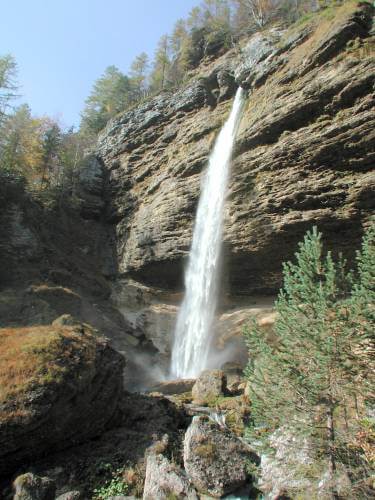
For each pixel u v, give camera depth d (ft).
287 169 80.48
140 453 34.73
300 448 25.91
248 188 88.07
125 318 116.57
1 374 33.73
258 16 155.94
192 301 103.24
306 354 26.35
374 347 25.35
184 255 105.60
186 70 171.32
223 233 91.35
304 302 27.68
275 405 27.27
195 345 98.68
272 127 85.20
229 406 49.75
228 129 106.01
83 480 31.24
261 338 30.78
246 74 108.37
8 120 142.00
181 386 70.08
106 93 213.87
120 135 151.43
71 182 146.41
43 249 112.57
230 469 30.40
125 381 85.87
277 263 87.04
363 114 68.85
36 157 146.00
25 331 41.29
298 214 77.20
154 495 28.48
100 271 130.52
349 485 24.21
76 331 42.93
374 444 24.64
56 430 33.50
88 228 139.95
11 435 30.37
